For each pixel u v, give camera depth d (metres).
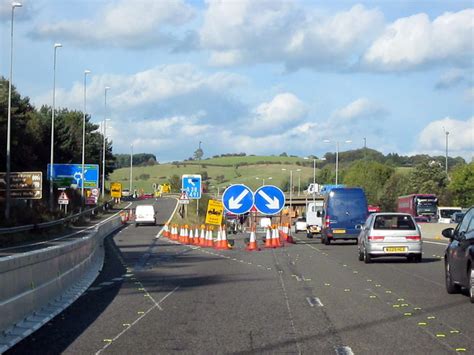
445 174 110.50
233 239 42.00
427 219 79.12
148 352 9.39
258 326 11.42
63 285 14.98
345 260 26.12
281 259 26.53
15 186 55.78
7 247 36.31
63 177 74.12
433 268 22.33
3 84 79.56
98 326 11.40
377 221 24.39
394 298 14.84
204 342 10.08
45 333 10.76
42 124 91.88
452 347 9.63
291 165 194.38
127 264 24.05
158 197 145.00
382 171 123.62
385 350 9.45
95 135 118.69
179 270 21.67
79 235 48.69
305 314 12.66
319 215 44.69
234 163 197.50
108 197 108.00
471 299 13.89
